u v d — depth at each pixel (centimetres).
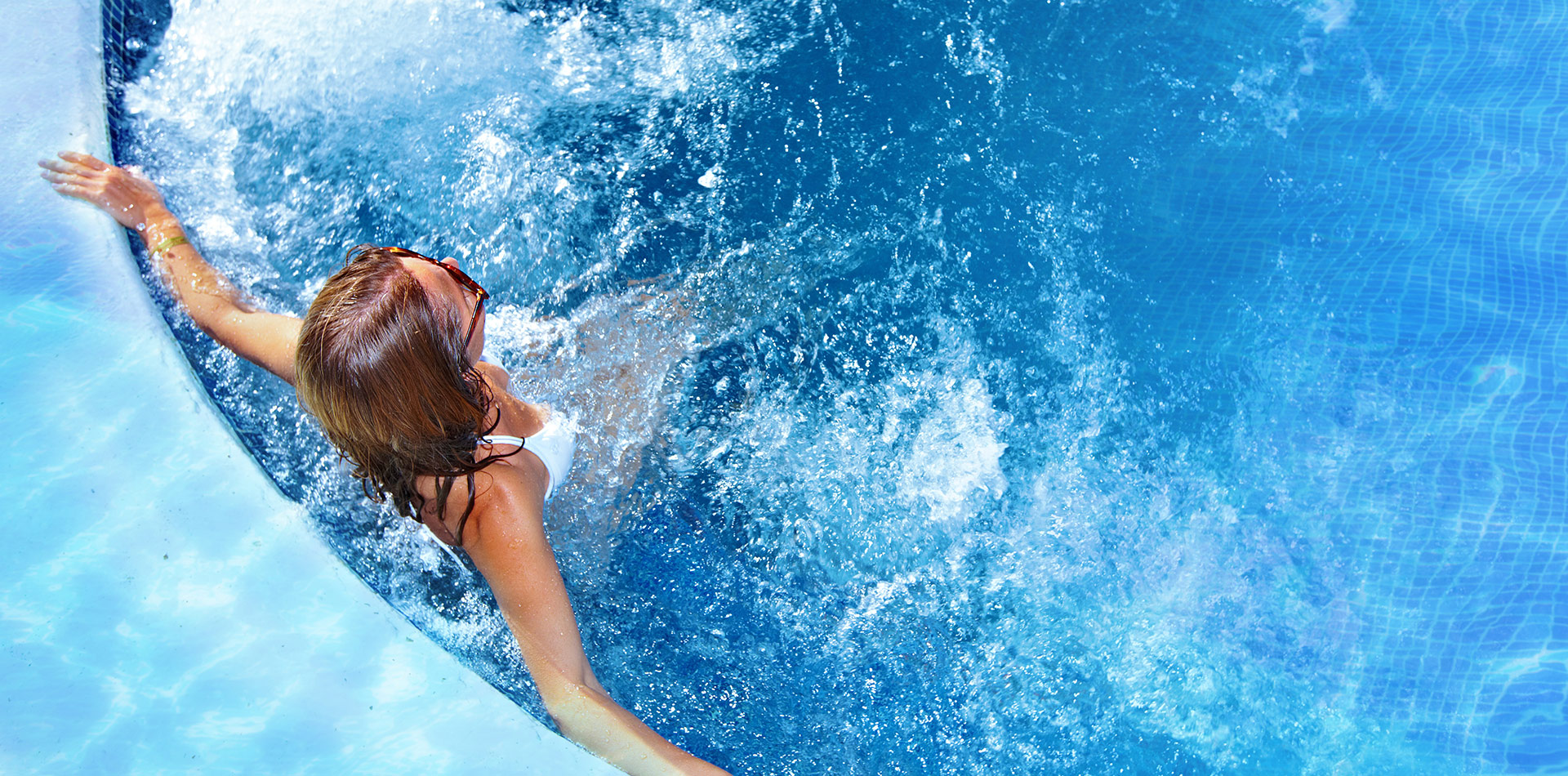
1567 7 367
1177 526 271
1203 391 291
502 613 192
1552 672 252
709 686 234
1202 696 246
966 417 280
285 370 207
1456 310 308
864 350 285
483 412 183
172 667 176
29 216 222
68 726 169
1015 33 347
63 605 179
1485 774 238
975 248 301
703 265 287
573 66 317
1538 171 333
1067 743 237
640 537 251
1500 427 289
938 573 261
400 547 216
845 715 236
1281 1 370
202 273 226
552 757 177
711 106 316
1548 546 270
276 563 189
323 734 173
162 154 256
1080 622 254
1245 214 318
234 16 278
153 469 195
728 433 268
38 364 204
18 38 248
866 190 305
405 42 296
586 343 266
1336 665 252
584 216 289
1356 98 346
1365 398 294
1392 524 274
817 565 257
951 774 231
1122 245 310
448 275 185
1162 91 340
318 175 276
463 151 292
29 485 190
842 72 329
